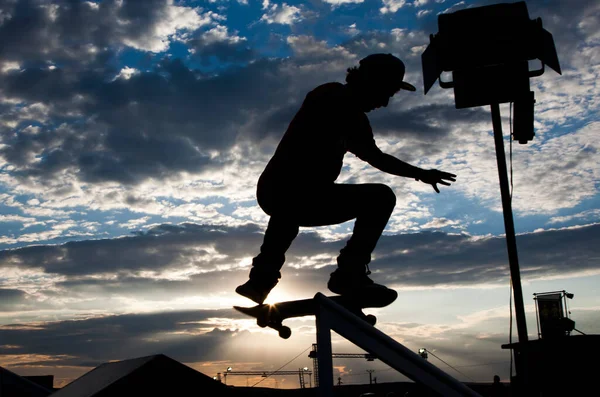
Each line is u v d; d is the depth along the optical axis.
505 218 7.41
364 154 2.91
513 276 7.22
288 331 2.77
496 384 13.41
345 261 3.01
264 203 2.97
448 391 2.44
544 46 6.65
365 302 2.94
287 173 2.85
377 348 2.43
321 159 2.84
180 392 1.82
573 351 16.55
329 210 2.94
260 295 2.85
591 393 16.20
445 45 6.81
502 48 6.69
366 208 2.99
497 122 7.09
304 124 2.85
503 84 6.78
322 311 2.48
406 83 2.95
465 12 6.84
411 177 2.96
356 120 2.85
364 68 2.90
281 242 2.90
